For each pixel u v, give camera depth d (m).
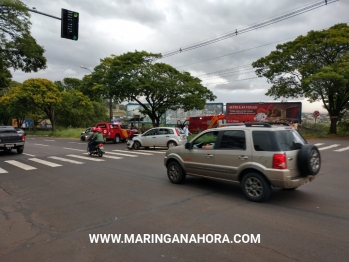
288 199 6.38
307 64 27.98
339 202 6.12
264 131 6.14
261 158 6.04
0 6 13.39
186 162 7.74
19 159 14.46
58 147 21.53
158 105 27.92
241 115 33.75
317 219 5.08
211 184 8.02
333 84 25.95
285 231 4.56
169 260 3.71
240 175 6.48
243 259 3.70
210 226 4.84
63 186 8.16
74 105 47.22
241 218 5.20
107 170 10.71
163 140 18.34
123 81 24.33
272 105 32.94
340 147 18.30
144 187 7.82
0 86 21.14
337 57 27.86
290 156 5.86
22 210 6.01
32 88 39.28
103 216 5.48
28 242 4.37
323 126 35.91
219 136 7.04
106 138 24.27
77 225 5.04
